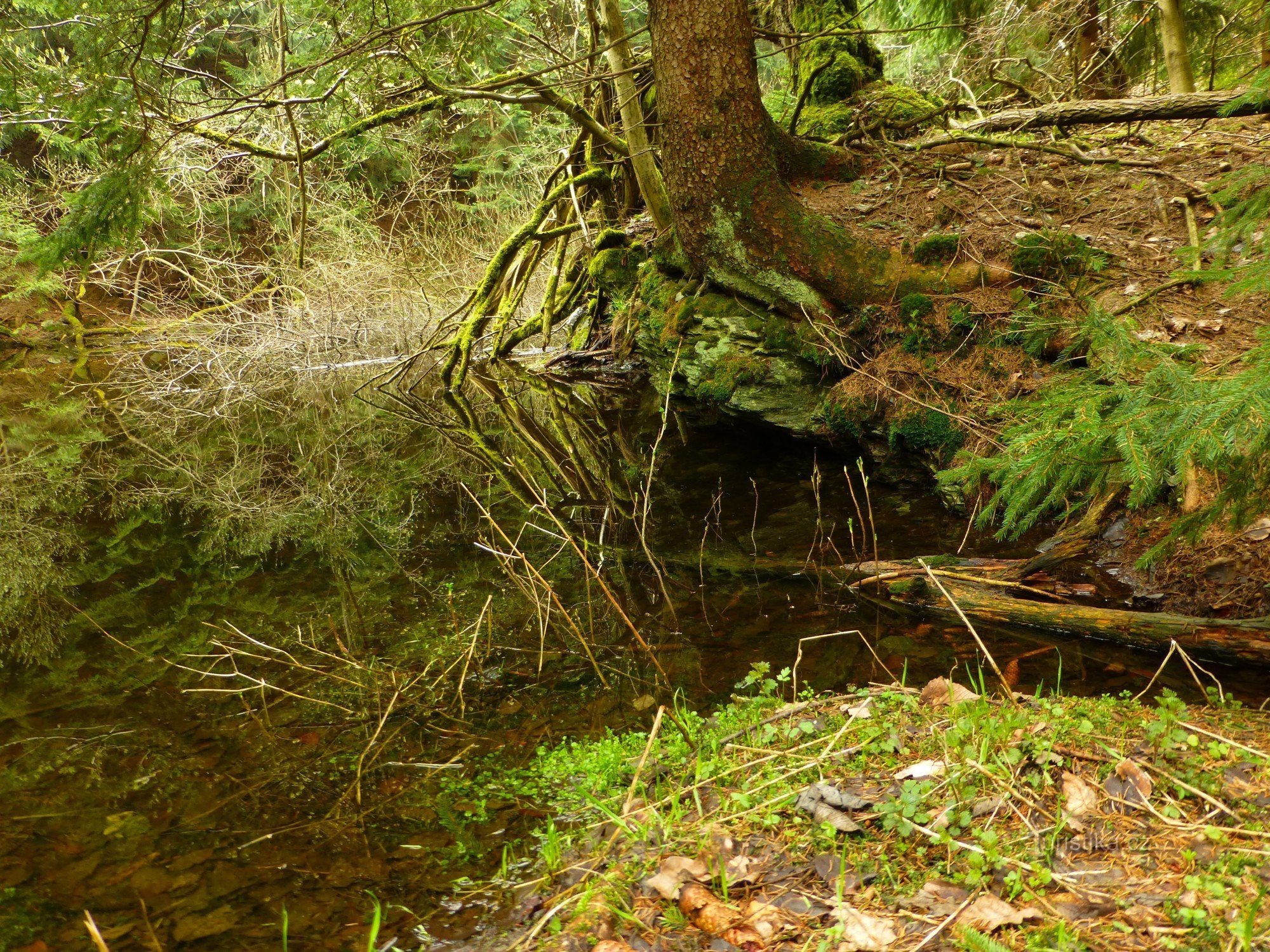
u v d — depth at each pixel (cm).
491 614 408
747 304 630
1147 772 218
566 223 905
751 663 346
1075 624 344
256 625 412
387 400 862
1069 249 528
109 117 513
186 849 245
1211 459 216
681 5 548
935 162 686
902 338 543
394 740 303
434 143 1396
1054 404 269
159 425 833
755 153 574
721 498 532
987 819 209
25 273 1150
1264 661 311
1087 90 998
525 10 936
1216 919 170
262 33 1200
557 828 246
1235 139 664
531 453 670
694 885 199
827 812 217
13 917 218
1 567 500
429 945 202
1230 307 466
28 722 324
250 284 1230
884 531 456
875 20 1115
